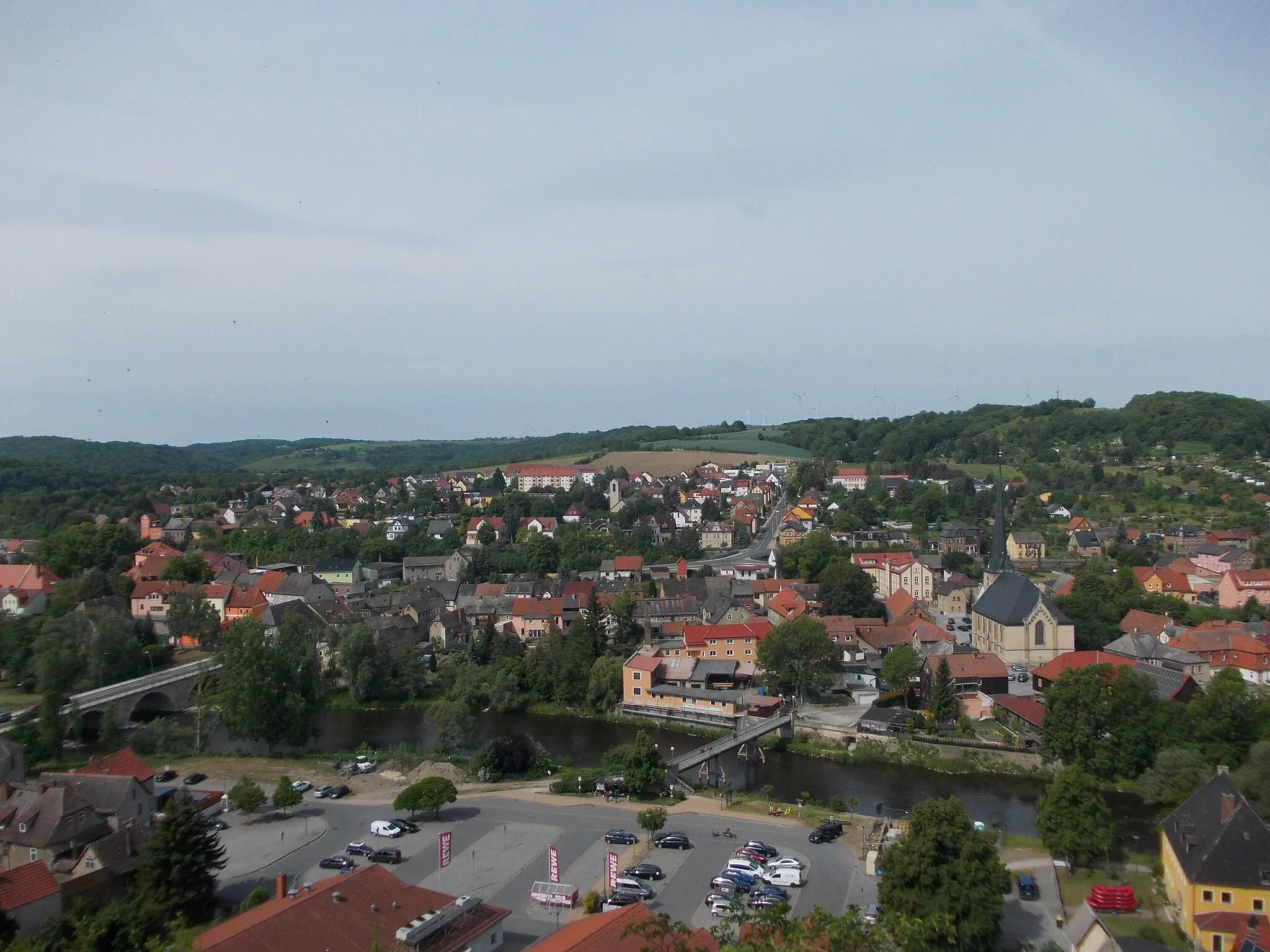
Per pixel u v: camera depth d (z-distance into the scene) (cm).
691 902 7844
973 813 10600
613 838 9300
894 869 7212
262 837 9400
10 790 8800
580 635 16825
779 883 8156
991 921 6856
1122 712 11606
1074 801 8856
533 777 11912
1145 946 6425
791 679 14725
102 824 8719
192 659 17900
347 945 5966
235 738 13450
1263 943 6619
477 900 6712
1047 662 15762
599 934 5544
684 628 17688
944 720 13425
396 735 14362
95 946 6612
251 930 5831
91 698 14075
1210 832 7650
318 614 19662
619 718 15112
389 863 8688
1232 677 11975
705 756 12156
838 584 19625
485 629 18038
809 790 11519
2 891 7081
